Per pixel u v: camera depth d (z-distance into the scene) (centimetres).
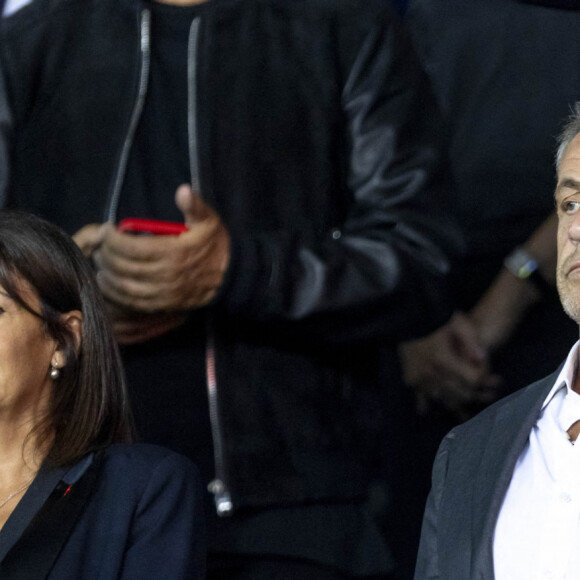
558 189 940
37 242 993
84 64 1231
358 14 1246
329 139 1216
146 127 1210
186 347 1152
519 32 1563
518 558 885
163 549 953
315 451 1147
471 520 916
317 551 1116
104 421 1007
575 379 936
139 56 1218
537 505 895
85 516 953
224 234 1142
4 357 964
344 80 1230
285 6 1240
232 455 1128
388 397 1551
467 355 1541
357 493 1154
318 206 1205
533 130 1560
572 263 902
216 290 1135
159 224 1142
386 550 1155
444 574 919
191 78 1208
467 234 1570
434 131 1259
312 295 1151
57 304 991
